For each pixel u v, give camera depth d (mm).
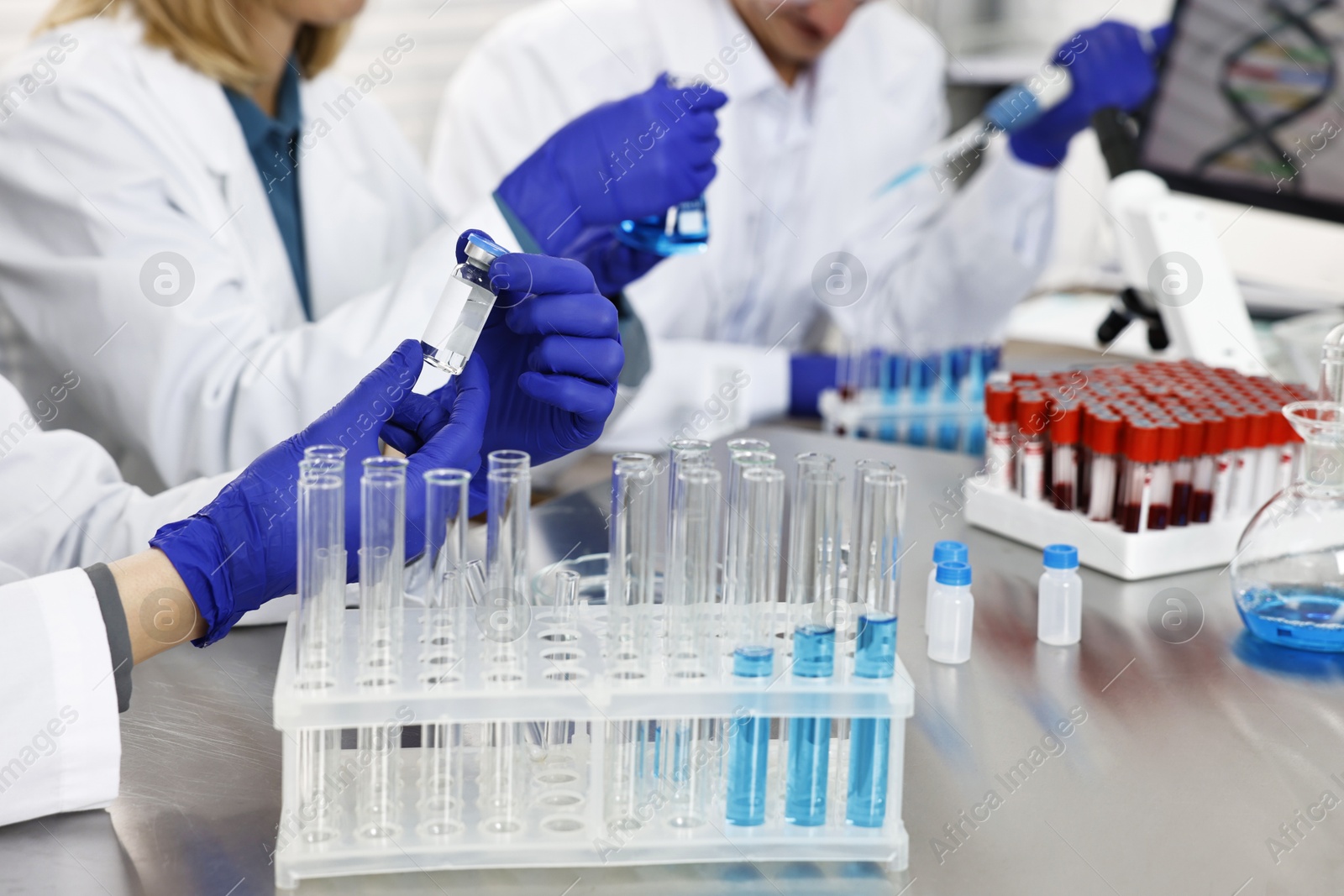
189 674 1146
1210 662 1209
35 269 1719
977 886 828
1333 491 1212
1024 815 923
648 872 836
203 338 1688
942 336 2830
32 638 901
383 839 833
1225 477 1432
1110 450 1408
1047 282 3424
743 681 849
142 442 1733
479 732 912
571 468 2105
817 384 2457
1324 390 1251
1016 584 1400
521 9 3396
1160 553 1404
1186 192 2375
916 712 1091
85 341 1720
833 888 823
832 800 897
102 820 898
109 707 912
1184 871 850
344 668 845
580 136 1582
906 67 3023
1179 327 1934
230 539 993
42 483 1368
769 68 2605
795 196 2844
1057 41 3729
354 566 986
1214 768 1000
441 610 866
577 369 1162
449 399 1146
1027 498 1519
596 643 912
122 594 949
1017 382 1582
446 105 2771
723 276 2750
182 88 1863
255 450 1678
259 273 1976
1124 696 1134
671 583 869
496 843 830
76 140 1718
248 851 859
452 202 2682
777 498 879
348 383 1636
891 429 2205
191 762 985
